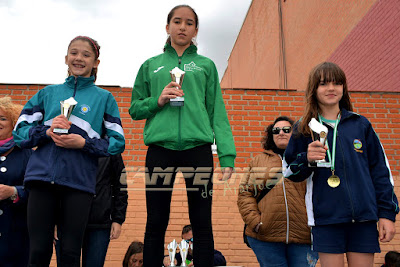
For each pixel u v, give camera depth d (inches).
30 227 67.9
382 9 244.2
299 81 416.8
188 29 93.1
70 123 73.0
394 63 228.5
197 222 77.9
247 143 199.9
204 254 74.4
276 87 504.4
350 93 210.5
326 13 346.0
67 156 73.0
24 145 73.4
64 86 82.9
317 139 72.8
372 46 258.4
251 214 90.4
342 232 70.2
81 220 70.9
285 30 475.5
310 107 80.0
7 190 83.7
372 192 71.1
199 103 86.5
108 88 199.9
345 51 303.1
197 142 83.0
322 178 73.2
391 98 209.5
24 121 78.2
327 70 78.6
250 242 96.0
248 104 206.4
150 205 79.5
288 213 93.2
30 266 65.6
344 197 69.9
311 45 383.9
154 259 74.7
